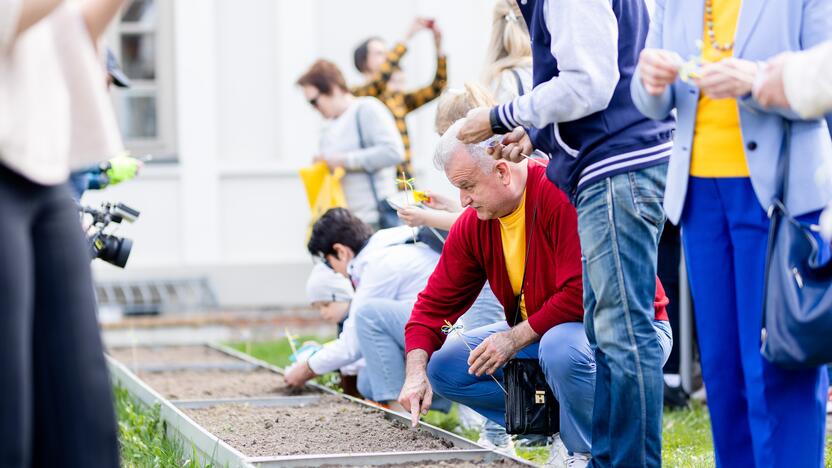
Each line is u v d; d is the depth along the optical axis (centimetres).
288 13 1252
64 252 292
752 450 361
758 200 345
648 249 387
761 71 327
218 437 505
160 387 707
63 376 292
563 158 400
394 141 855
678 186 359
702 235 358
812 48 329
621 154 387
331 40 1260
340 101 870
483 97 530
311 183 852
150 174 1248
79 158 298
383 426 525
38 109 278
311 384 673
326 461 425
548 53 399
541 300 463
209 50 1252
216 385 709
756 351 346
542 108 383
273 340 1113
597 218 388
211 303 1230
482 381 498
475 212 487
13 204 276
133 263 1241
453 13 1248
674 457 523
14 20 264
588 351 435
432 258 616
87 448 294
